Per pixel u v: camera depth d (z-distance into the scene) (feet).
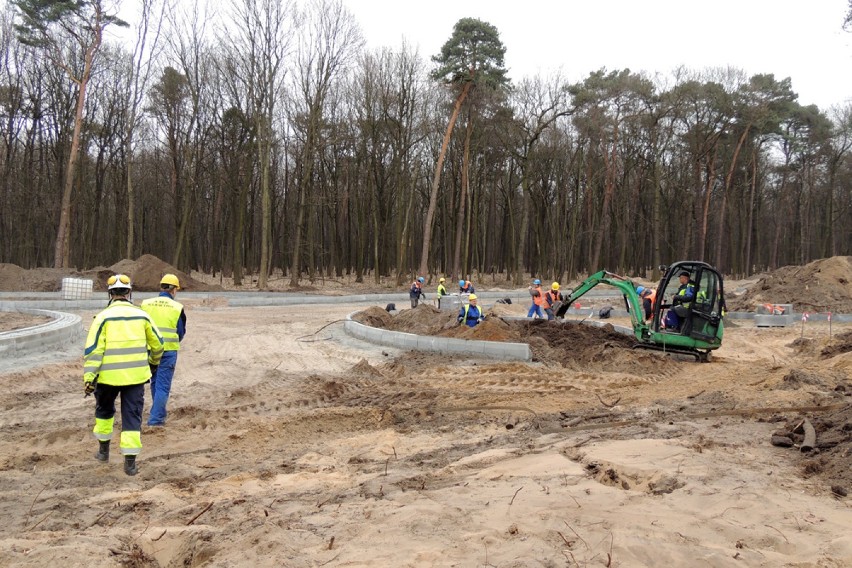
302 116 128.98
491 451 23.41
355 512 16.70
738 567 12.94
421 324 65.16
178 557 14.74
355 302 103.30
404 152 131.34
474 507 16.47
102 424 22.47
